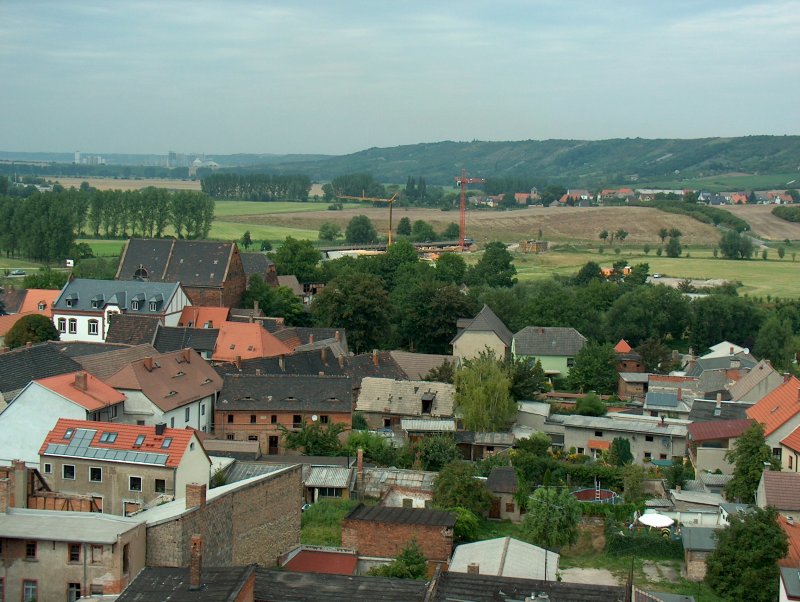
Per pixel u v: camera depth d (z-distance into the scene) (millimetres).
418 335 175000
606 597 51094
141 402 95000
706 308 185625
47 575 49875
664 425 113125
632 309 183625
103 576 49469
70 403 80062
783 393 104812
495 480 89188
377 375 130375
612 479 99750
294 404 108875
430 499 85625
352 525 67250
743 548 72438
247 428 108500
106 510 67250
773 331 176500
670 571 77312
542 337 160375
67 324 151375
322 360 127500
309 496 87500
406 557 62219
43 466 68000
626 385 148000
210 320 152625
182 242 174750
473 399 115500
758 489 86000
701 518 86438
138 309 149875
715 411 113688
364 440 102125
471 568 58688
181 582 44750
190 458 68188
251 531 59875
